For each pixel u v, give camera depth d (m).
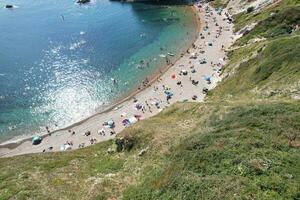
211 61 101.81
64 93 95.81
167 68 102.12
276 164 31.91
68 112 88.50
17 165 56.34
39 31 132.88
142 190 38.59
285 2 109.88
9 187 47.50
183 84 92.56
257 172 30.98
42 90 97.81
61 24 137.62
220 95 78.75
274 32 97.69
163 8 144.75
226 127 43.12
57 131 81.88
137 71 103.38
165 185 35.94
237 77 80.44
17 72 106.56
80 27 134.25
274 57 73.88
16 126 84.94
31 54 116.56
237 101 60.84
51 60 112.44
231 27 120.94
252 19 113.62
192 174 34.75
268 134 38.50
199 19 131.12
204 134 42.72
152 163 45.28
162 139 50.38
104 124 81.31
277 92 60.59
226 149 36.47
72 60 112.00
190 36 119.81
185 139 44.81
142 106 85.88
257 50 83.00
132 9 147.00
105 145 60.56
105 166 50.41
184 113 61.00
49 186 46.47
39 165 54.53
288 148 35.28
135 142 53.81
